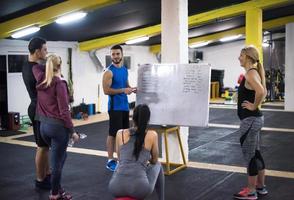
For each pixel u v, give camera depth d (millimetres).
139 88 5004
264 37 15148
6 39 8758
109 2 6230
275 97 14742
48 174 4492
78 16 6836
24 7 6559
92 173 5047
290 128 8602
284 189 4336
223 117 10469
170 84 4863
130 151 3055
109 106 5016
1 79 8492
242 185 4516
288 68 11703
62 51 10398
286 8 10664
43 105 3828
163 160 5516
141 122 3119
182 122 4777
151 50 14008
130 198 2936
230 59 16359
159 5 7539
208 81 4711
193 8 8953
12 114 8453
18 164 5543
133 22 9039
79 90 10953
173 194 4238
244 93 3814
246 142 3857
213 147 6672
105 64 11852
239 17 10977
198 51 16844
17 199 4105
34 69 3982
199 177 4848
